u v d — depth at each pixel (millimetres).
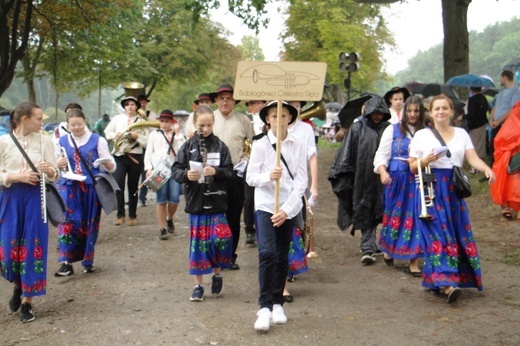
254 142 5066
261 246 4918
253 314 5301
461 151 5656
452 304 5523
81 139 7164
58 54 25516
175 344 4633
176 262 7578
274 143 4996
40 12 21000
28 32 18828
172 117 9422
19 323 5324
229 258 5844
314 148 5594
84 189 7074
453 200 5637
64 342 4773
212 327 4973
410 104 6543
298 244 6266
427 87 17031
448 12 16453
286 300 5711
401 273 6734
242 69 4945
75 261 7082
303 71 4898
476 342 4555
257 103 8836
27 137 5566
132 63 28750
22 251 5383
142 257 7883
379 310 5391
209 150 5824
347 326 4945
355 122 7453
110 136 10211
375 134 7262
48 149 5633
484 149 13250
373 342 4586
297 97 4887
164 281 6664
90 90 31719
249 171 5020
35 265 5402
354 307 5500
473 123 13172
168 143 9352
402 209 6590
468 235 5637
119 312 5551
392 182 6629
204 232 5723
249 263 7398
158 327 5023
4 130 9070
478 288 5621
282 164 4965
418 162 5609
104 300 5992
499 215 9570
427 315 5207
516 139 8836
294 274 6301
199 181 5648
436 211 5578
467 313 5230
